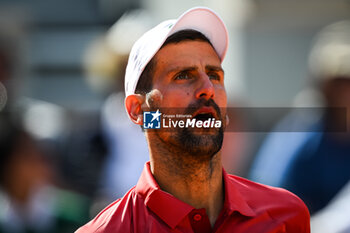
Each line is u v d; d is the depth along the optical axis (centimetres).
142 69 696
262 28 2442
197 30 708
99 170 1395
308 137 1269
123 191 1279
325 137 1248
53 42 2912
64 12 2925
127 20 1480
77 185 1425
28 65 2806
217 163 698
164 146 683
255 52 2448
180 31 693
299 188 1256
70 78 2792
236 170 1614
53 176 1392
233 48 2445
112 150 1325
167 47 686
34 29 2892
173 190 685
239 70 2441
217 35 723
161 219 670
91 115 2138
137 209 688
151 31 717
